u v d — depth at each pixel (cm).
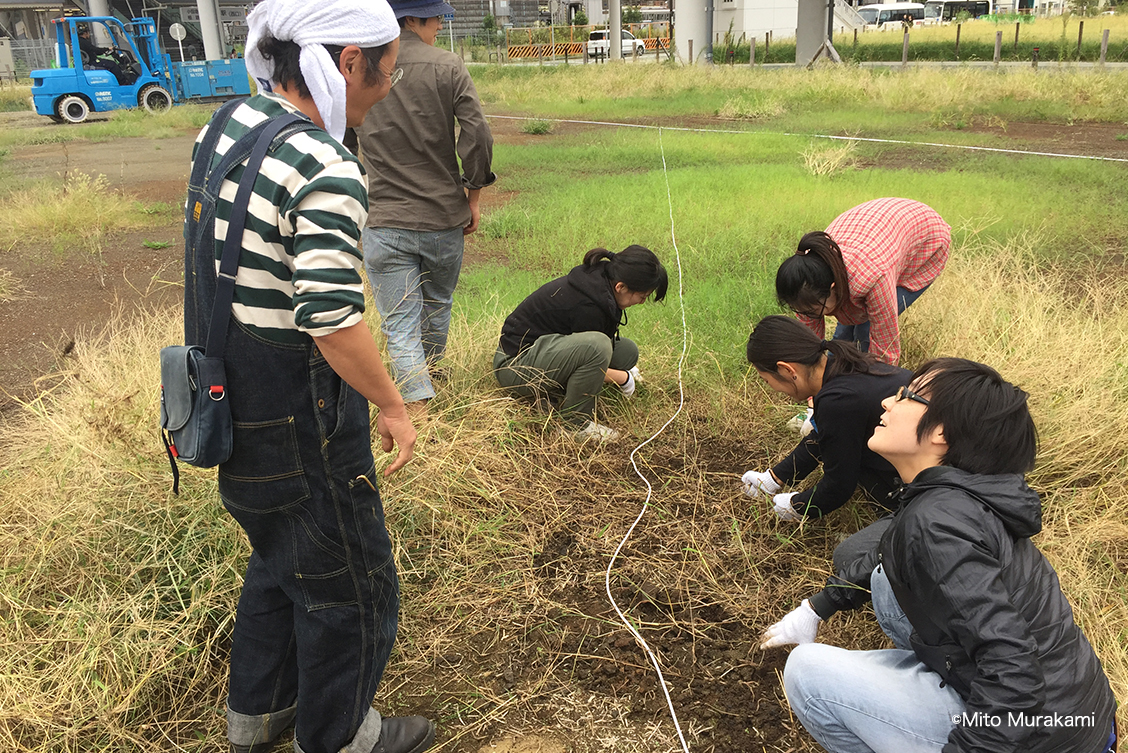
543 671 268
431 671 268
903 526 179
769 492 338
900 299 379
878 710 191
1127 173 907
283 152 175
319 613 202
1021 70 1922
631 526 332
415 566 309
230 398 183
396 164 376
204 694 255
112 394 343
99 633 253
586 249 682
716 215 752
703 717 249
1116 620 264
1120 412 358
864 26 4112
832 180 916
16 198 970
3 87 3353
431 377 430
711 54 3116
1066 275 580
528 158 1197
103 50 2369
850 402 274
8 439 399
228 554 283
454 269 412
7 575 277
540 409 406
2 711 229
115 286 691
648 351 466
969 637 166
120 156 1494
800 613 254
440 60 369
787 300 329
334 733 215
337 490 192
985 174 923
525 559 317
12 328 593
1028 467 181
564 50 4266
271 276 177
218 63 2491
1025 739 159
